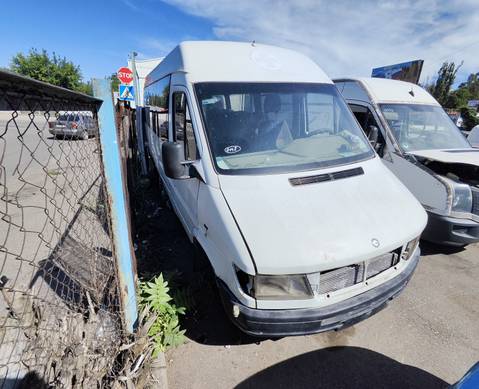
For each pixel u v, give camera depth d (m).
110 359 1.94
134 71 14.66
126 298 2.16
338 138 3.30
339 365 2.48
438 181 3.72
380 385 2.32
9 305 1.99
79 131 2.23
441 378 2.38
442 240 3.74
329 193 2.54
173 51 3.97
